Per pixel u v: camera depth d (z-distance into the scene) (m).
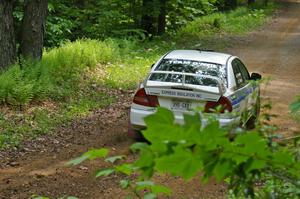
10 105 10.71
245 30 31.02
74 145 8.90
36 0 13.35
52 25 18.47
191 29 28.00
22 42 13.52
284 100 12.88
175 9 26.00
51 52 15.93
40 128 9.65
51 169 7.64
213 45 24.38
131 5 24.17
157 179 7.09
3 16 12.13
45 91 11.44
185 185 6.86
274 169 1.65
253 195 1.77
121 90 13.52
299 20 38.31
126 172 1.97
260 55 22.19
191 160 1.25
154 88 8.07
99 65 15.65
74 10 21.55
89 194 6.68
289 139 2.42
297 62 20.42
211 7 33.09
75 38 21.59
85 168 7.62
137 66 16.31
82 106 11.48
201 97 7.77
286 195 2.20
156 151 1.32
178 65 8.46
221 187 6.75
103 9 21.73
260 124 2.47
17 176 7.34
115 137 9.34
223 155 1.33
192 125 1.29
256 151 1.33
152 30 25.12
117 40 19.69
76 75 13.83
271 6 45.22
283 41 27.42
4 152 8.39
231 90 7.99
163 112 1.32
